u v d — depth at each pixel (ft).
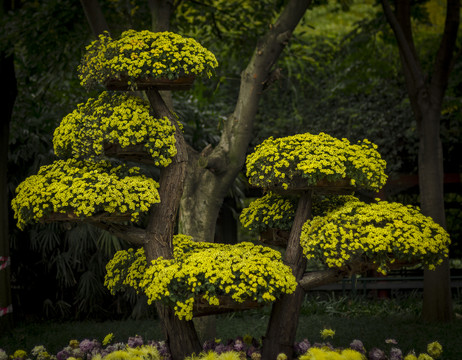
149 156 14.35
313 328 23.47
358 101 38.65
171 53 13.47
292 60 35.12
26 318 28.50
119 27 25.76
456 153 35.96
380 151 36.76
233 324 25.26
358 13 40.34
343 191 14.47
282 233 15.52
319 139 14.23
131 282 14.53
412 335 21.22
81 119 13.70
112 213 13.08
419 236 12.71
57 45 25.68
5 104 24.38
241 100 20.85
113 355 13.39
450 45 24.94
